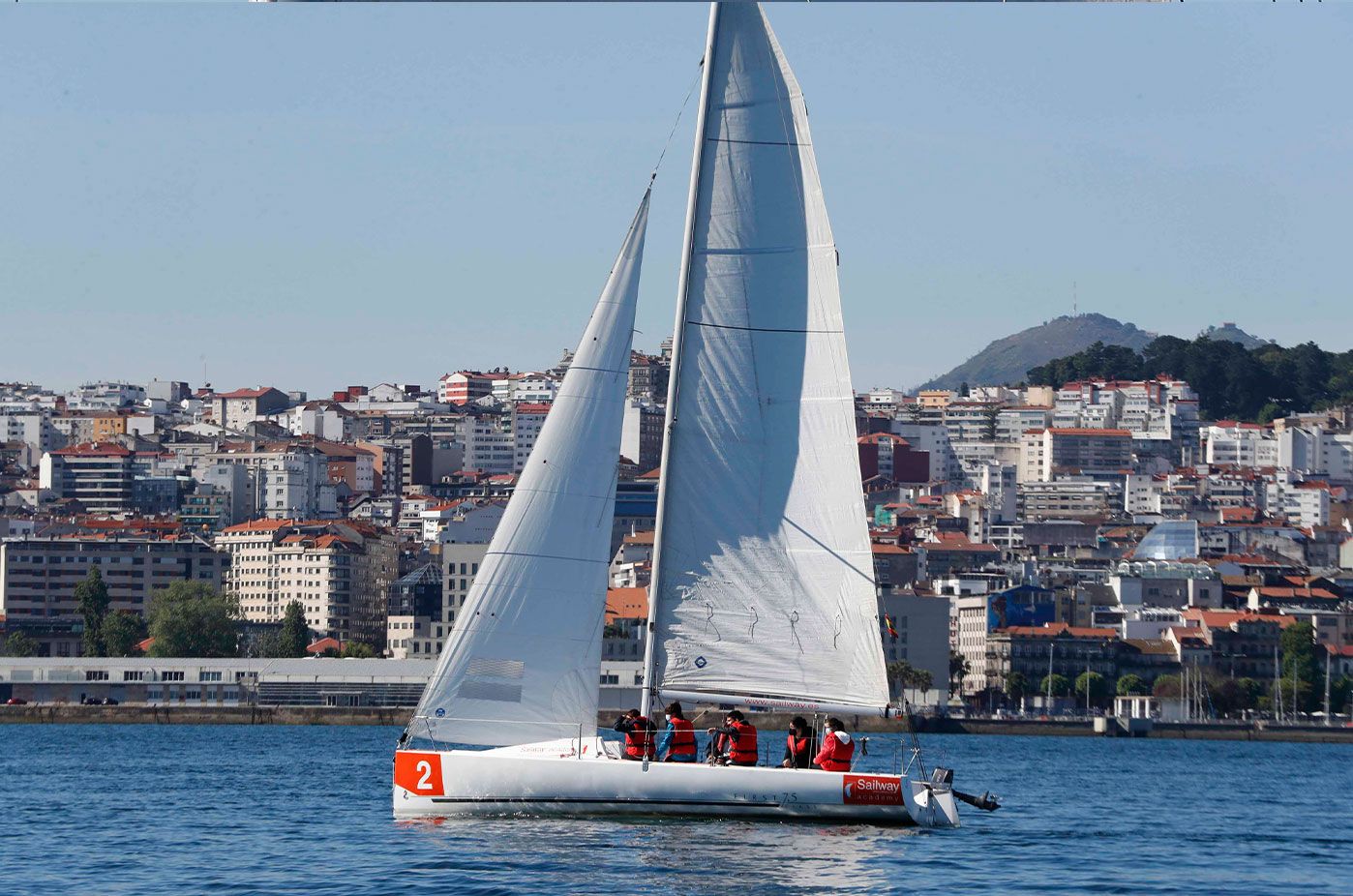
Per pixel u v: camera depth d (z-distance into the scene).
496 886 160.88
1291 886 177.50
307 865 179.75
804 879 165.50
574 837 180.75
